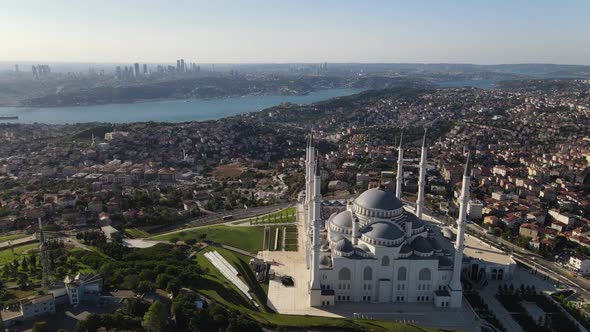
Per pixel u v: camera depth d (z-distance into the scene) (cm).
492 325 19575
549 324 19712
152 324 16338
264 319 18875
